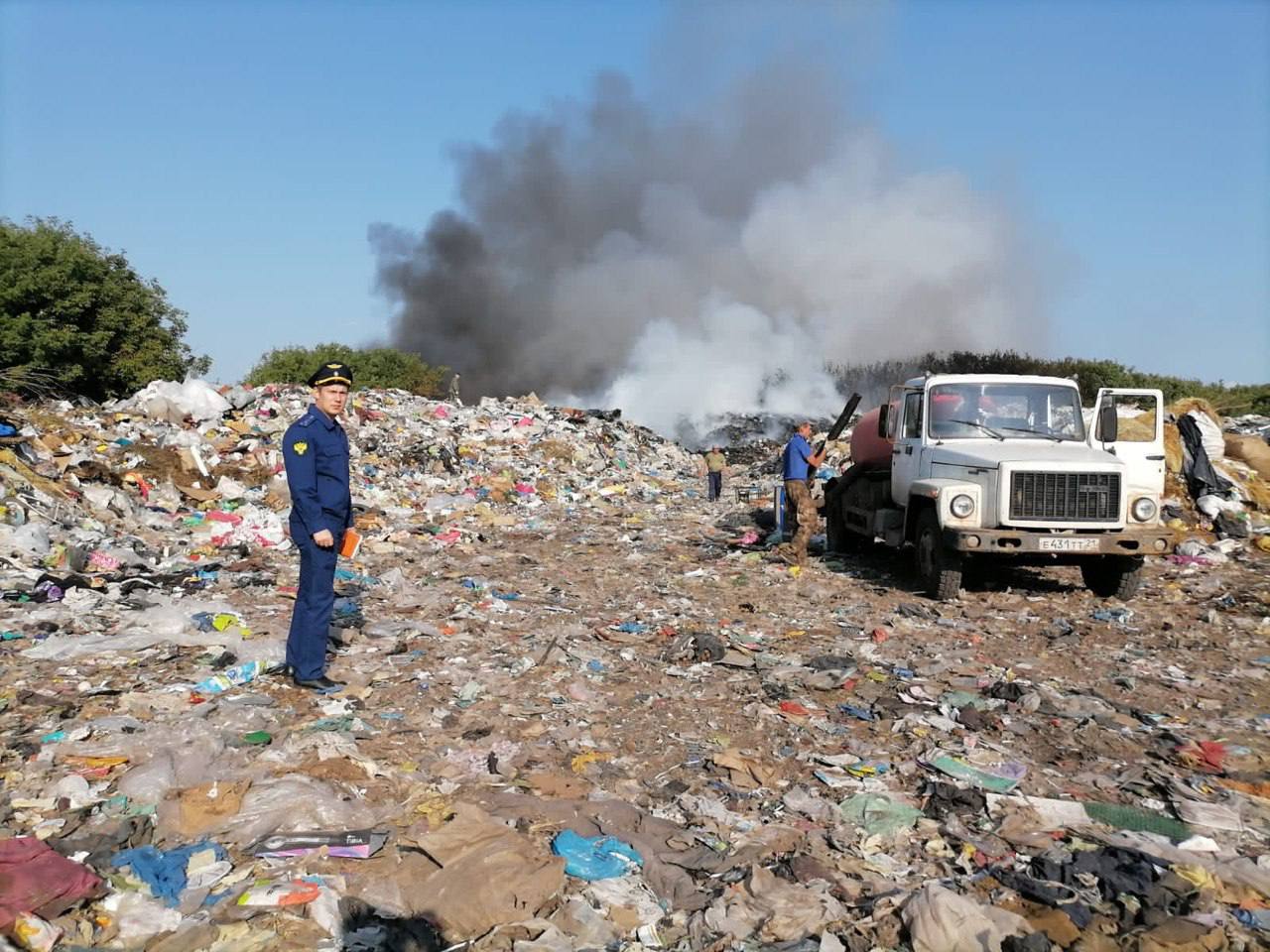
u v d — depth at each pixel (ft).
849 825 15.19
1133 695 22.66
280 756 16.85
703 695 21.89
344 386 20.99
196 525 42.60
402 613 29.07
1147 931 11.92
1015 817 15.39
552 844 14.07
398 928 11.69
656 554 42.75
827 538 45.16
